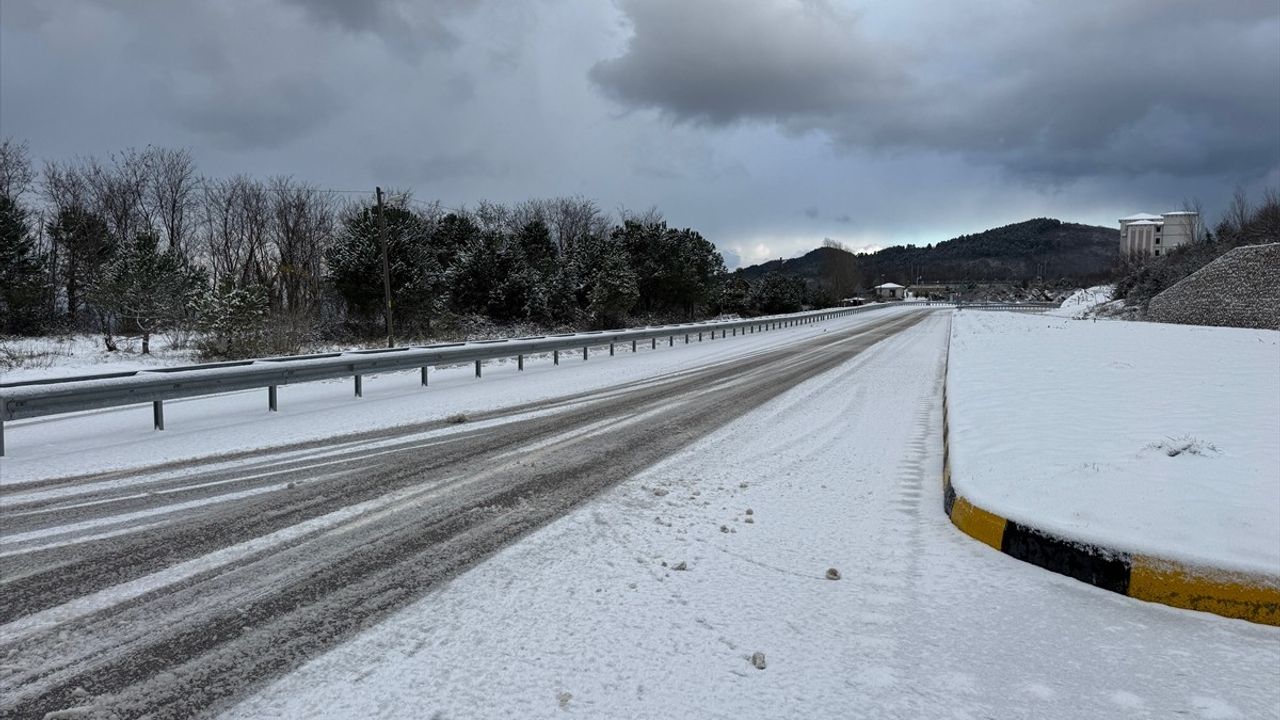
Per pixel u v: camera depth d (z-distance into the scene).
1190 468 5.61
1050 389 10.99
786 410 11.16
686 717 2.72
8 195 36.03
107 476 6.66
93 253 34.97
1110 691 2.92
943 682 3.00
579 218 72.56
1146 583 3.92
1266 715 2.72
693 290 57.72
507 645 3.31
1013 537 4.64
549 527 5.14
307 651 3.24
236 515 5.38
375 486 6.30
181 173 43.06
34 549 4.61
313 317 34.31
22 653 3.20
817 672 3.09
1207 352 16.89
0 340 25.25
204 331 22.58
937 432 9.41
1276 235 36.53
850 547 4.80
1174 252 48.19
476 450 7.92
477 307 42.78
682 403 11.79
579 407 11.29
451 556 4.51
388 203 42.91
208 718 2.69
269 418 10.23
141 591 3.92
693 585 4.07
